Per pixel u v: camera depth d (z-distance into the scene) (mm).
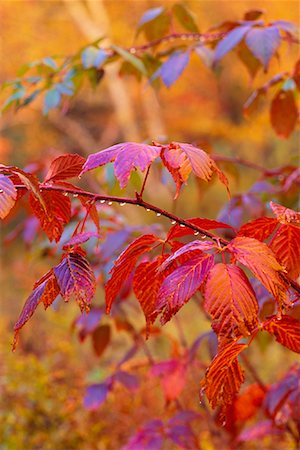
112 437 2658
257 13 1713
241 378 1036
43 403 2691
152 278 1083
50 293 1056
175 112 9852
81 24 9094
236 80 9219
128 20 9203
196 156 1027
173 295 1003
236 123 9898
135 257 1075
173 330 3932
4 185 1008
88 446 2631
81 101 10820
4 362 2848
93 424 2688
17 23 8688
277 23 1565
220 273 1000
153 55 1854
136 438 1843
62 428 2695
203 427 2543
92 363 3244
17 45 8766
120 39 9094
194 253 1079
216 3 8383
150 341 3516
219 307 989
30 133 10664
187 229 1075
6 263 6930
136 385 1968
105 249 1735
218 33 1704
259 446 2271
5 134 10977
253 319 989
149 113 9992
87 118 11242
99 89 10289
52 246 1973
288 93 1771
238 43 1655
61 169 1098
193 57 5789
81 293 1032
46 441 2617
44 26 9023
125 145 1030
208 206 8430
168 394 1898
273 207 1077
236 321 984
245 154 9539
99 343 2057
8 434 2627
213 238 1070
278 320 1043
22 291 5469
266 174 1939
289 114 1800
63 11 9102
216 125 9250
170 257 1028
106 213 1932
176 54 1638
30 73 8734
